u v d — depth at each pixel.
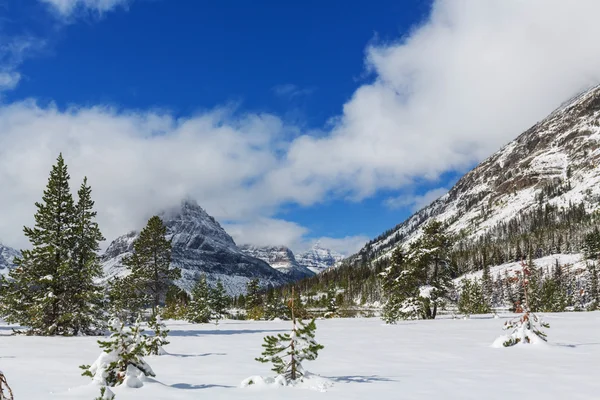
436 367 11.36
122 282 37.34
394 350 15.70
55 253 28.81
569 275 110.38
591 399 7.17
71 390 7.98
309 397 7.45
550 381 8.95
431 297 42.38
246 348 17.78
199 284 60.69
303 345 9.06
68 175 30.64
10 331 31.31
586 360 12.24
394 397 7.42
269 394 7.75
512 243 177.00
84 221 30.58
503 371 10.40
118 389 8.16
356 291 155.62
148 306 41.66
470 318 42.19
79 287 29.09
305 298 156.50
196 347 18.22
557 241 158.38
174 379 9.77
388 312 37.19
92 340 22.89
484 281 108.50
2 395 3.47
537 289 63.31
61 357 14.09
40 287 28.33
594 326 25.56
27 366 11.88
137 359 8.95
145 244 43.38
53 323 27.64
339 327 31.98
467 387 8.37
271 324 44.78
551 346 15.44
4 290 27.45
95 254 30.67
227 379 9.79
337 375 10.23
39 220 29.36
